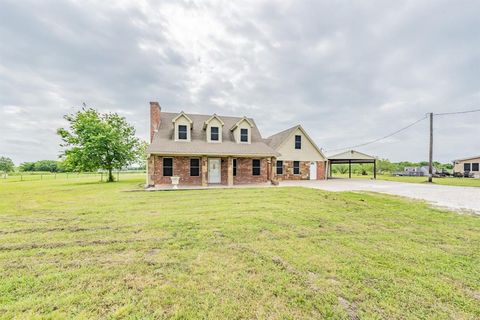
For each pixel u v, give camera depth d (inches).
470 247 160.6
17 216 250.7
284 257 141.6
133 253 147.3
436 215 261.1
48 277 115.3
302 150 936.9
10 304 93.7
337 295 101.0
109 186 647.8
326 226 212.5
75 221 228.2
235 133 697.0
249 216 248.8
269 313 88.8
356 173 1654.8
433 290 105.3
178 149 578.6
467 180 942.4
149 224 216.2
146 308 91.7
